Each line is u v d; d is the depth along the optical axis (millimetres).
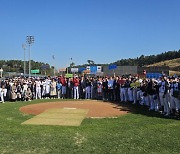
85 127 12211
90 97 25828
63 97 26578
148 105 19375
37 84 25703
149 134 10852
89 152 8461
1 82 24016
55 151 8547
